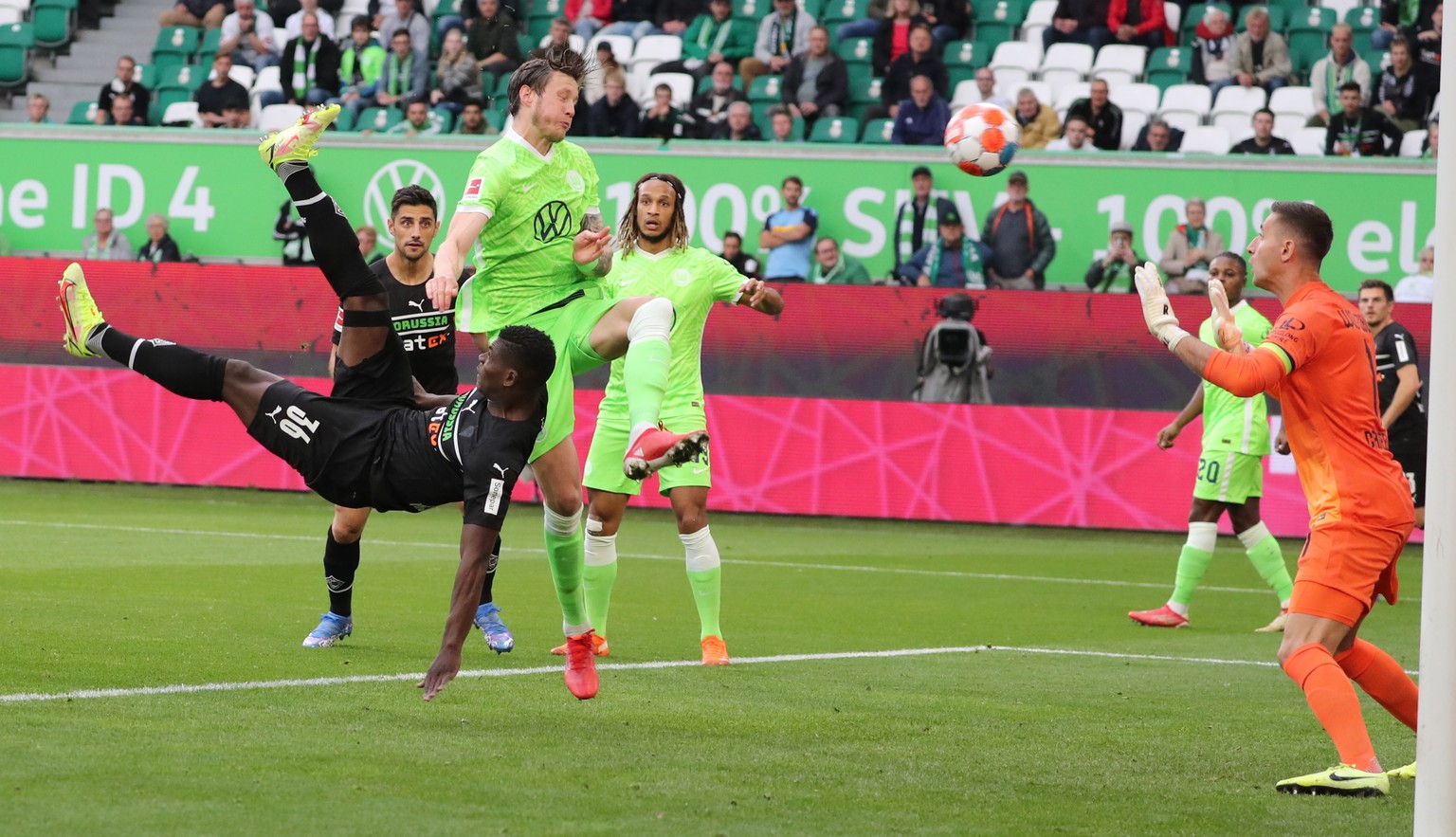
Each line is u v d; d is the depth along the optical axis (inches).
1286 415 413.1
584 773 391.2
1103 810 369.1
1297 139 1534.2
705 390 1416.1
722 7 1689.2
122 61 1658.5
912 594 922.1
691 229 1461.6
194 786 355.9
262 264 1475.1
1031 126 1529.3
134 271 1465.3
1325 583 403.2
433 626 700.0
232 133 1515.7
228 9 1833.2
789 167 1449.3
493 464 407.8
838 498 1392.7
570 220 519.8
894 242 1434.5
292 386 439.5
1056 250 1421.0
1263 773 422.3
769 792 377.1
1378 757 462.9
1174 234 1389.0
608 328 488.1
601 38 1715.1
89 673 519.5
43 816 322.0
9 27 1845.5
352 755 399.5
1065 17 1679.4
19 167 1544.0
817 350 1390.3
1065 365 1353.3
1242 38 1610.5
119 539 1069.8
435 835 320.5
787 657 646.5
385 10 1754.4
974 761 426.9
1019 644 717.9
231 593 791.7
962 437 1369.3
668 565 1050.7
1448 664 310.8
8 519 1197.1
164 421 1491.1
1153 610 876.0
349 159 1494.8
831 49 1640.0
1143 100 1592.0
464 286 531.2
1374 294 956.0
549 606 808.3
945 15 1696.6
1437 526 315.3
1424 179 1350.9
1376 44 1622.8
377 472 425.7
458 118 1594.5
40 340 1501.0
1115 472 1346.0
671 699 522.3
